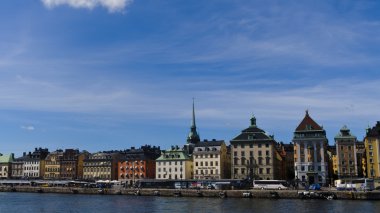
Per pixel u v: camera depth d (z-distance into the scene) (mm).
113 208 125750
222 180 195250
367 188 157750
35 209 124750
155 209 121750
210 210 116750
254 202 139125
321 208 116812
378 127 194625
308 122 196500
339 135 197875
